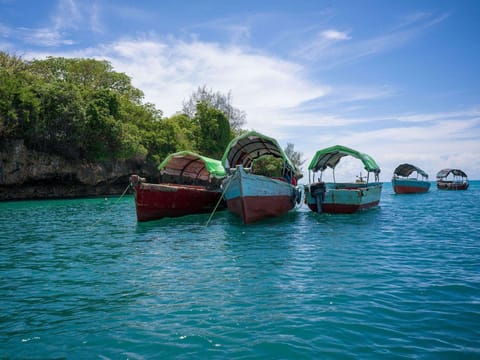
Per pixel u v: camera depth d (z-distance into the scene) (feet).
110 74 163.02
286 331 15.87
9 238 42.78
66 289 22.70
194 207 66.49
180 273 25.80
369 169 64.59
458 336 15.16
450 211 70.08
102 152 128.77
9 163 112.27
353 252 31.91
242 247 34.91
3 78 109.81
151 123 162.81
